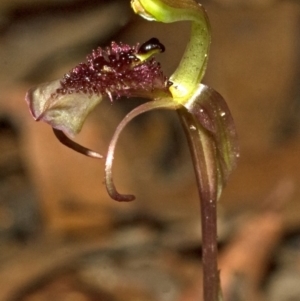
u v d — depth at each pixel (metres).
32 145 0.17
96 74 0.10
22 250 0.16
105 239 0.16
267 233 0.15
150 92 0.10
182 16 0.10
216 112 0.10
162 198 0.16
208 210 0.10
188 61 0.10
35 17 0.24
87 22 0.23
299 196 0.16
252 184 0.16
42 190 0.16
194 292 0.15
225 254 0.15
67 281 0.15
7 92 0.18
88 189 0.16
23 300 0.15
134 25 0.22
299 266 0.15
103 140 0.17
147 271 0.15
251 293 0.14
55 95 0.10
